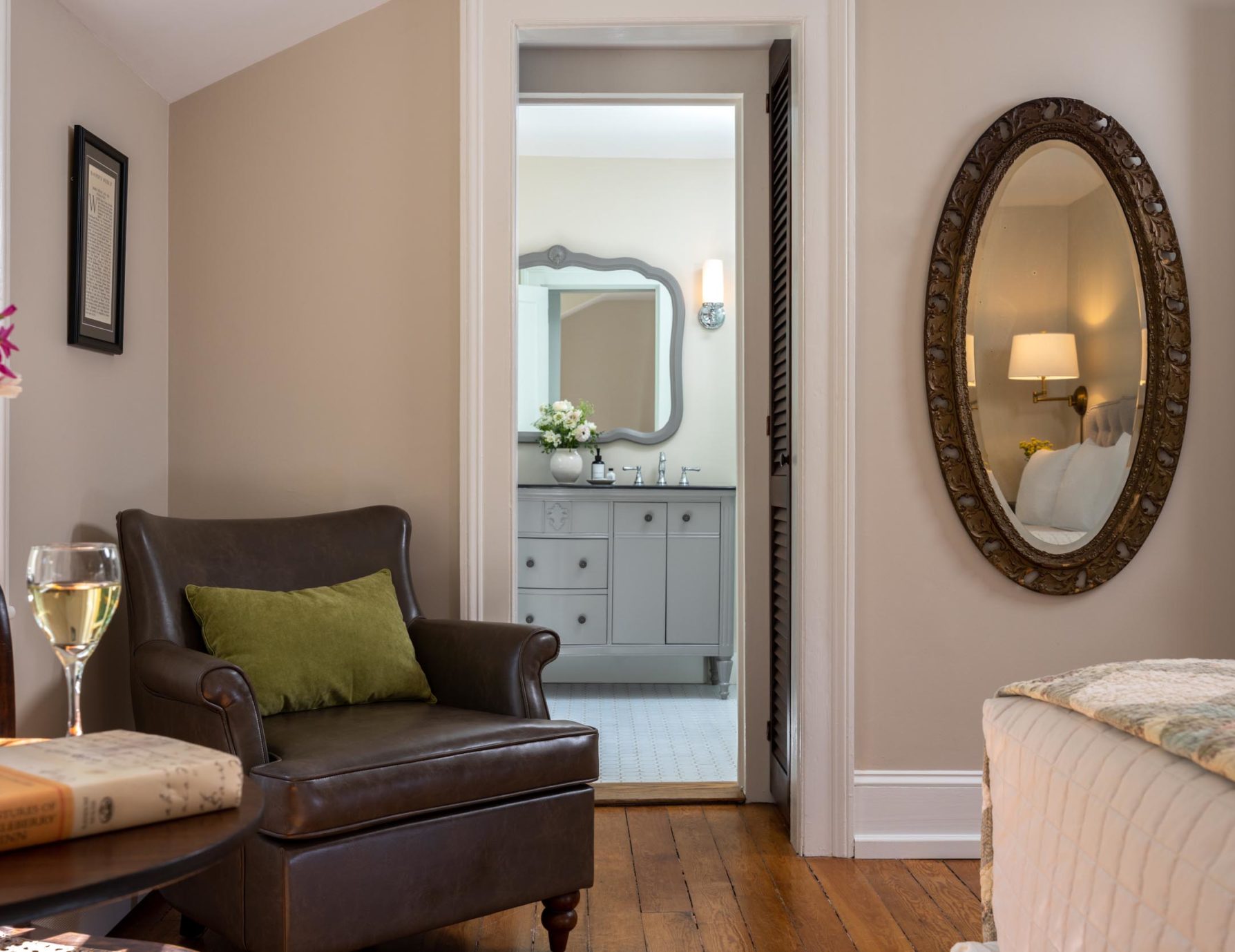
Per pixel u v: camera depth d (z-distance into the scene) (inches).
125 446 102.5
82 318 90.4
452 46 114.1
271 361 114.2
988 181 111.3
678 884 102.9
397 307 114.4
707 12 111.5
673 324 208.4
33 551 47.9
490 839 81.0
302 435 114.3
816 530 111.6
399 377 114.5
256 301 114.2
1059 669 113.0
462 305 112.3
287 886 71.4
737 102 130.6
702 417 209.0
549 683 206.7
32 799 34.8
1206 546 113.7
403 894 76.5
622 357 209.2
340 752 76.3
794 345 114.5
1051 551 112.3
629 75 127.9
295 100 114.4
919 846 111.0
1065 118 111.8
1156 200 112.0
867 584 112.4
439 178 114.3
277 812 71.9
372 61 114.6
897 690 112.5
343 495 114.4
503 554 112.7
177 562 94.5
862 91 112.0
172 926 92.7
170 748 40.8
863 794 111.8
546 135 196.2
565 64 127.3
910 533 112.4
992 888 58.9
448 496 114.4
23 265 81.0
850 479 111.2
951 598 112.7
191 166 114.0
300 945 71.9
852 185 111.0
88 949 52.9
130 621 91.4
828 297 111.3
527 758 82.8
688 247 209.2
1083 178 112.7
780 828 119.6
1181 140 113.4
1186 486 113.6
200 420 114.0
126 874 32.6
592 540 191.2
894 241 112.0
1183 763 42.4
